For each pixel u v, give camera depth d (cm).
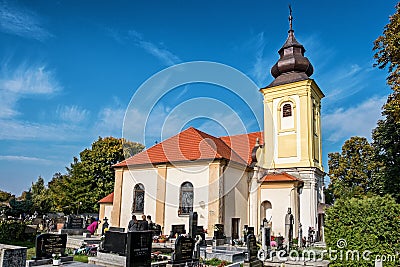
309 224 2822
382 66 1830
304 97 3084
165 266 1304
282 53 3356
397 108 1684
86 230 2616
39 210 4722
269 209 2842
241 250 1712
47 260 1244
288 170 3005
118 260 1252
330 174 4619
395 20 1697
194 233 1859
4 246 860
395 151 2566
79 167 4428
